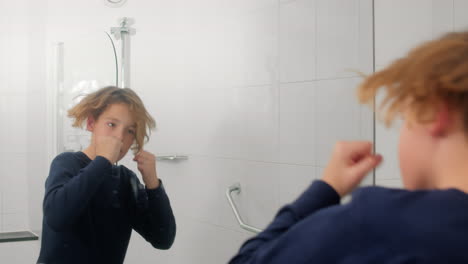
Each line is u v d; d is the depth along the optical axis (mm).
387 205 379
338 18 1306
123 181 1062
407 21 1198
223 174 1312
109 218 1028
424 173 402
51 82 1024
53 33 1029
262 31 1362
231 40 1319
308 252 391
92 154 1018
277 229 452
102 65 1072
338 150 511
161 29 1184
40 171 1018
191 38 1240
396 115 404
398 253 356
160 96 1186
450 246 342
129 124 1067
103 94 1041
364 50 1264
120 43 1116
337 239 383
